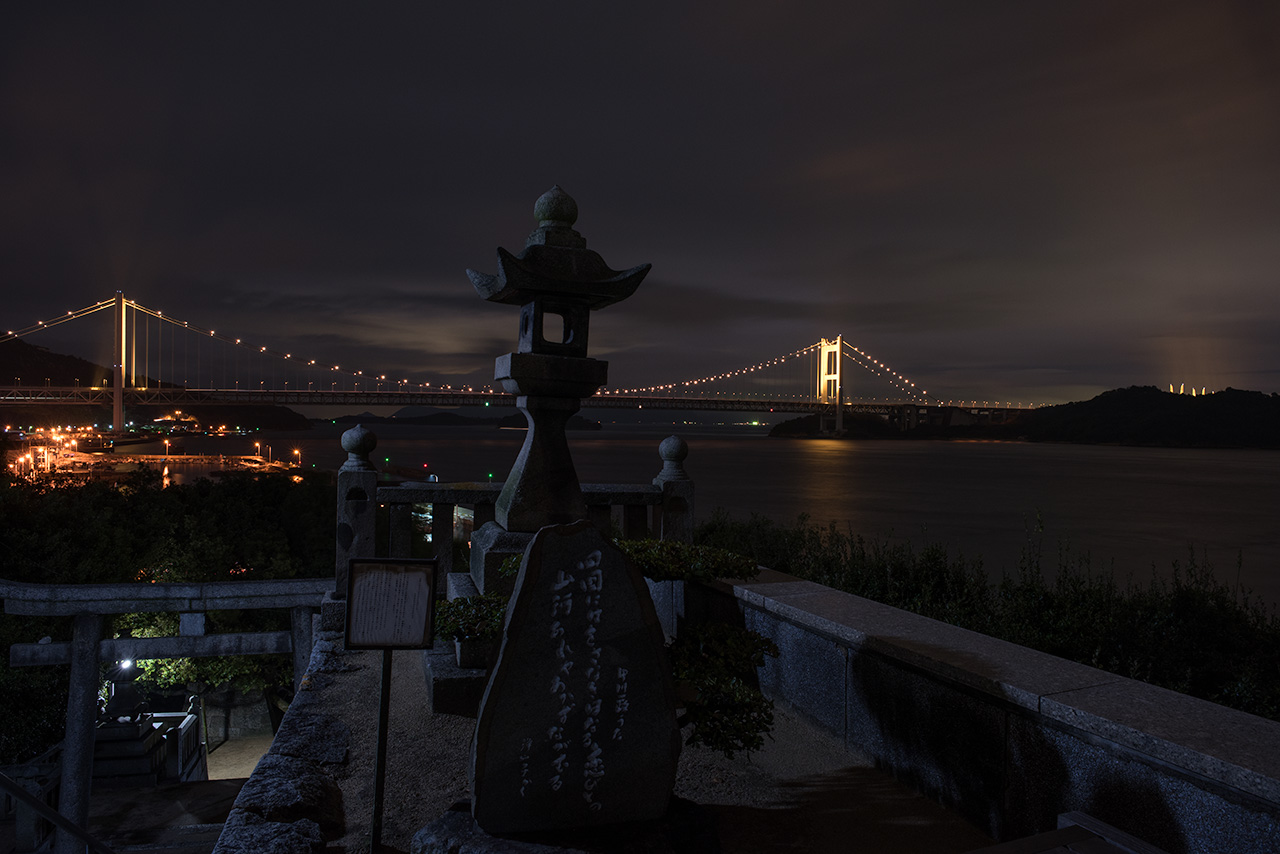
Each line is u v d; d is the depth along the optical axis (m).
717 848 2.78
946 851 2.80
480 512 5.26
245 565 22.30
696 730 3.23
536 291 4.54
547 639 2.66
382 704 2.67
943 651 3.13
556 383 4.57
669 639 5.19
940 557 5.29
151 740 13.30
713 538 6.67
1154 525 62.66
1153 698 2.58
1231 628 3.94
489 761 2.61
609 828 2.71
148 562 20.73
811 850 2.82
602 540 2.72
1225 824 2.11
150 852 10.34
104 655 7.45
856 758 3.54
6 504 18.94
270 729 21.92
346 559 4.98
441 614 3.51
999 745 2.81
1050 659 3.03
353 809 3.05
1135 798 2.35
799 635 3.94
